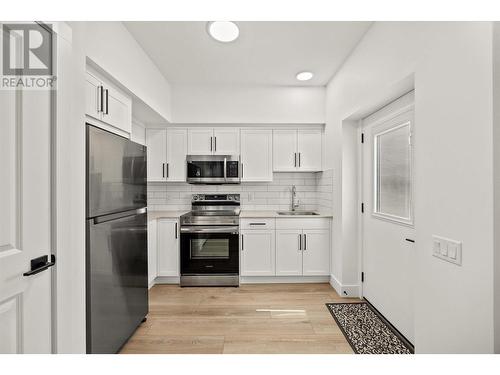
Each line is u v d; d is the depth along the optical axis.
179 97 3.52
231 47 2.54
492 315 1.04
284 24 2.18
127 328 1.98
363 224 2.81
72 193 1.33
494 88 1.03
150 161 3.59
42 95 1.15
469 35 1.14
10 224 1.00
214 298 2.88
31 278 1.09
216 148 3.61
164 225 3.27
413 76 1.65
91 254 1.54
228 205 3.83
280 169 3.63
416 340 1.50
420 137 1.49
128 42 2.24
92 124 1.78
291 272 3.29
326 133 3.50
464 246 1.17
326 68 3.00
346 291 2.88
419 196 1.49
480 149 1.09
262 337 2.12
